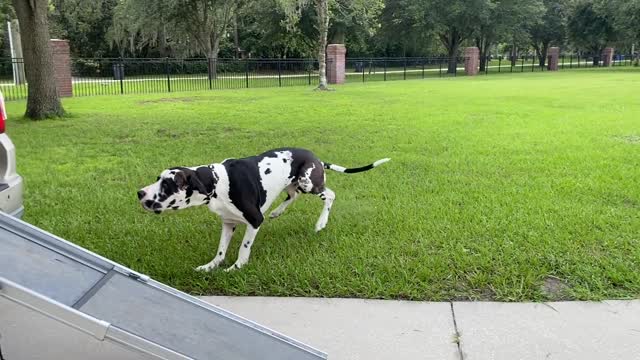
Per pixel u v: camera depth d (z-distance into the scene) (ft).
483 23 146.10
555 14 181.68
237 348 8.28
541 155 27.84
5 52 139.74
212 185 12.98
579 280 13.17
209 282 13.35
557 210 18.29
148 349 7.06
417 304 12.23
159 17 122.52
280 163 14.78
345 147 30.48
